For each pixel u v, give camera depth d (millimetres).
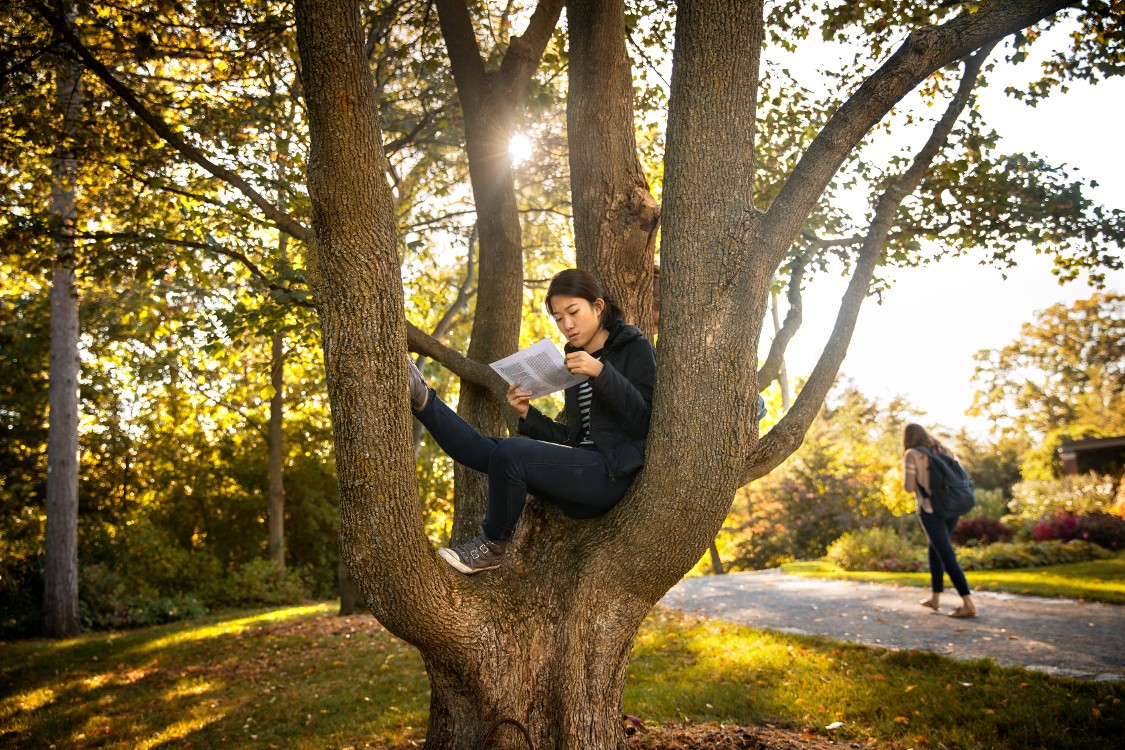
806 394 3633
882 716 4785
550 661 3170
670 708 5160
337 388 2699
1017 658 5746
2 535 14984
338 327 2678
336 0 2553
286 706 6363
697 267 2994
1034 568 11938
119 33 5941
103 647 10914
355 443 2693
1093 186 5086
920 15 5641
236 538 20016
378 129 2723
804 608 8812
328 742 5230
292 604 17484
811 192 3084
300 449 19750
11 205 6934
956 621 7395
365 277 2660
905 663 5770
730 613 8828
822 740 4484
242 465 19578
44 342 16375
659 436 2951
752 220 3041
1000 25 3117
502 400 4293
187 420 18594
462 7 5426
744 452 2979
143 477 18906
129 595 15078
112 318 14805
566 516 3404
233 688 7316
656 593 3158
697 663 6430
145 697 7273
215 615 15453
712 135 3027
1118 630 6523
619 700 3266
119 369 16828
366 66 2664
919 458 7824
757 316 3010
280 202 6211
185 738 5730
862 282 3900
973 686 5078
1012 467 34156
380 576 2791
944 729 4441
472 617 3082
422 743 4820
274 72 6516
